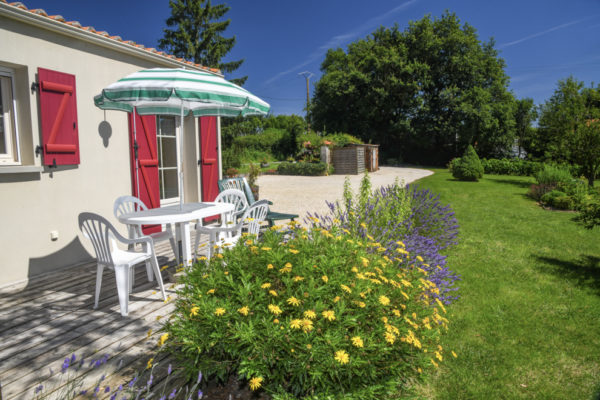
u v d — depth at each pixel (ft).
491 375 7.68
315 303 6.01
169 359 7.33
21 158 13.00
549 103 44.11
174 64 18.93
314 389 5.86
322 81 99.35
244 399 6.14
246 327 5.55
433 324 8.91
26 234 12.75
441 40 91.25
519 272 14.39
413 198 19.21
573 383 7.47
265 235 8.07
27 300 10.80
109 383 6.66
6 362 7.43
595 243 18.83
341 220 12.59
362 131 99.04
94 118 15.17
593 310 10.93
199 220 13.62
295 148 103.86
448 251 17.31
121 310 9.59
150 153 18.10
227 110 15.98
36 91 12.87
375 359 5.65
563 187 33.91
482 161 68.23
